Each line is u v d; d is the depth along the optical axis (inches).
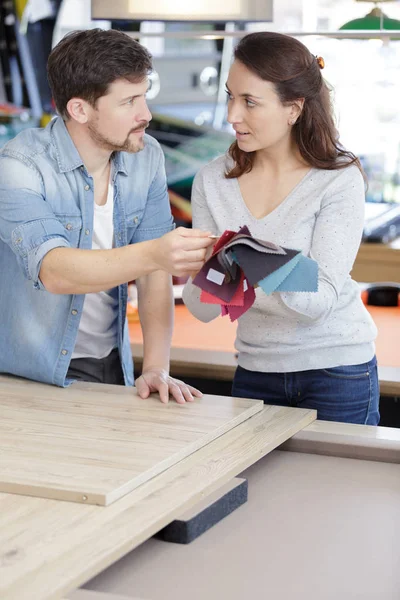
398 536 60.2
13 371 91.7
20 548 51.6
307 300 82.5
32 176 86.2
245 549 58.1
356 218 88.3
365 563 56.4
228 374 120.3
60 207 88.7
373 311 157.5
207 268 71.2
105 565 50.8
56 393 85.3
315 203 88.7
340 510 64.4
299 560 56.7
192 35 117.3
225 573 54.9
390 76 158.9
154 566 55.8
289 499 66.4
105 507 57.8
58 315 88.9
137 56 83.7
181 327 144.2
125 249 77.3
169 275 97.4
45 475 61.4
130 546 53.1
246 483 65.6
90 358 97.0
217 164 95.9
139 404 81.2
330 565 56.1
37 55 191.6
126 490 59.9
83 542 52.6
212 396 84.4
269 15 104.9
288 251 70.5
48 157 87.8
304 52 87.3
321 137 89.5
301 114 89.4
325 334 91.4
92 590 52.8
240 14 103.8
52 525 55.0
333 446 75.5
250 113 87.3
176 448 67.6
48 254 80.7
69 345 88.6
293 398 93.6
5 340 91.7
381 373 116.5
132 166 94.4
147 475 62.4
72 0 189.0
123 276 77.5
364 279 157.2
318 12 174.1
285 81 85.6
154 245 75.8
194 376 122.4
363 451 74.4
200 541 59.3
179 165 188.9
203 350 128.0
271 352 92.4
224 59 183.8
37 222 82.8
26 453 66.2
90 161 89.7
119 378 99.7
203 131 187.2
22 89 193.2
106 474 61.6
